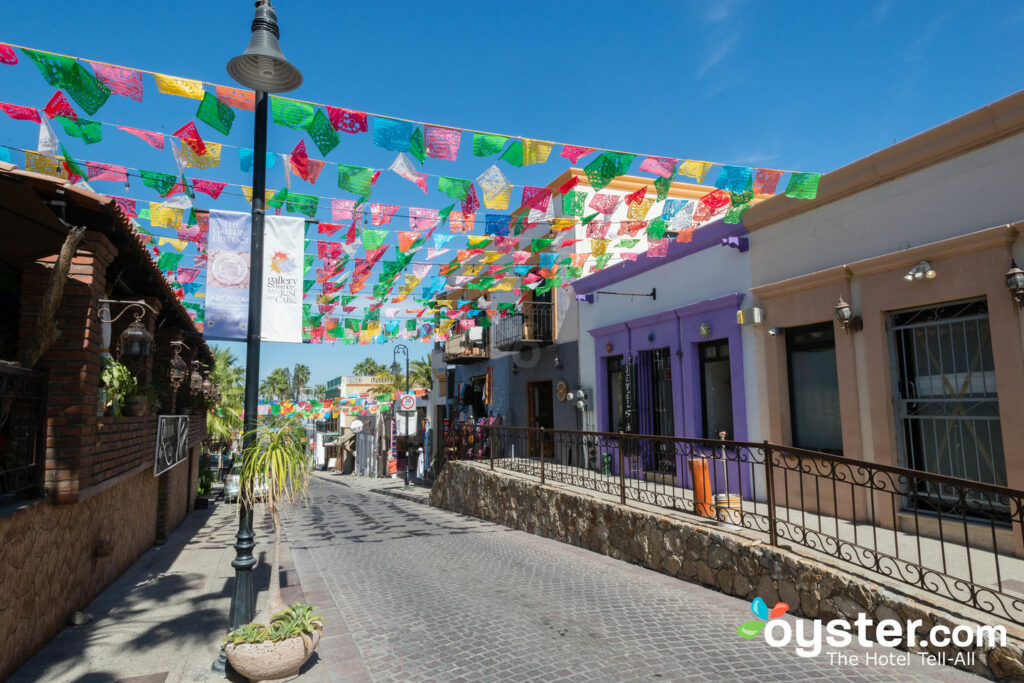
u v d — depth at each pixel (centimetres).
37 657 470
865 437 721
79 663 459
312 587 706
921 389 679
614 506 814
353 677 438
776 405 844
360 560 857
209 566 828
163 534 1055
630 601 602
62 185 461
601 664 445
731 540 618
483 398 1888
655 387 1127
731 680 412
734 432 912
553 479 1067
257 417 506
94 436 560
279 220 549
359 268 891
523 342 1493
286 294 543
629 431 1162
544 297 1516
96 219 531
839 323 748
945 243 629
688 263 1035
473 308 1352
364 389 4503
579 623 539
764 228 883
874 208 725
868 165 717
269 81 497
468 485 1347
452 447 1598
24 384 477
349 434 4212
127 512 797
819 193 780
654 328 1105
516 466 1224
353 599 648
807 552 560
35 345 463
